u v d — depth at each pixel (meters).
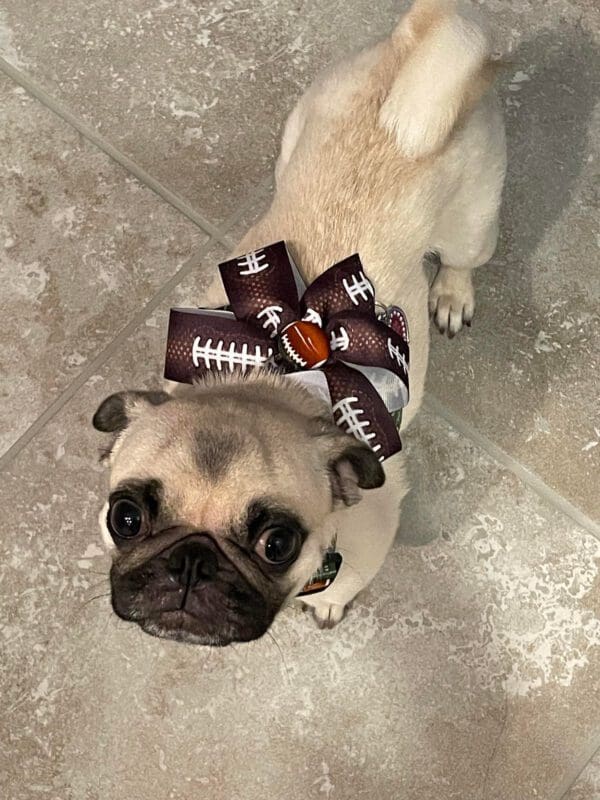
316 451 0.48
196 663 0.70
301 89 0.80
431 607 0.72
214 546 0.45
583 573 0.72
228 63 0.80
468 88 0.56
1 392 0.74
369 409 0.51
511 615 0.72
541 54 0.80
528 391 0.75
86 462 0.73
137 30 0.81
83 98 0.79
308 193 0.58
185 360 0.52
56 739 0.69
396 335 0.52
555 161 0.79
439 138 0.57
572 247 0.78
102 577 0.71
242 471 0.45
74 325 0.75
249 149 0.79
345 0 0.81
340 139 0.58
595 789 0.69
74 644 0.70
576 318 0.77
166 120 0.79
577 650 0.71
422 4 0.57
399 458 0.61
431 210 0.59
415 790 0.69
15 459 0.73
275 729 0.69
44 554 0.71
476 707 0.70
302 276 0.56
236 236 0.77
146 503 0.46
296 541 0.46
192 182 0.78
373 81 0.59
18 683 0.69
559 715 0.70
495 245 0.72
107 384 0.74
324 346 0.52
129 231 0.77
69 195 0.78
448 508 0.73
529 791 0.69
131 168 0.78
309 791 0.69
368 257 0.57
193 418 0.47
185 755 0.69
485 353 0.76
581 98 0.80
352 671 0.70
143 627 0.48
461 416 0.75
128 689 0.69
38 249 0.77
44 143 0.78
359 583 0.61
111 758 0.69
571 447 0.74
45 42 0.80
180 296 0.76
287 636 0.70
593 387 0.75
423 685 0.70
